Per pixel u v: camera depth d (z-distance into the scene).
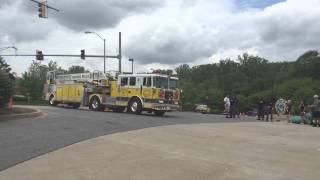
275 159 13.40
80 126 20.14
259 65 161.25
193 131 19.72
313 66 143.12
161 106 32.75
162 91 32.84
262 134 19.92
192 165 12.04
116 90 35.44
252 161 12.94
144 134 17.95
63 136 16.52
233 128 22.31
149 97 32.94
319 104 28.77
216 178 10.68
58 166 11.59
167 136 17.62
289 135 20.09
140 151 13.97
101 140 15.86
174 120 27.05
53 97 43.00
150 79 33.00
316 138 19.20
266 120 34.62
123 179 10.41
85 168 11.43
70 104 41.62
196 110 79.50
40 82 85.81
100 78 37.25
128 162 12.24
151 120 26.00
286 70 154.75
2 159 12.11
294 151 15.08
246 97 129.38
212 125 23.56
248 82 152.12
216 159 13.02
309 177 11.11
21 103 53.81
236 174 11.16
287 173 11.48
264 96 125.50
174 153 13.81
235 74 154.50
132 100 34.06
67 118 24.17
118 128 19.97
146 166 11.77
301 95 117.94
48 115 26.08
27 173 10.80
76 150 13.80
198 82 171.88
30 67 97.12
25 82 83.69
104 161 12.31
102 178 10.45
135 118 27.12
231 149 14.95
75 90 40.19
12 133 16.73
